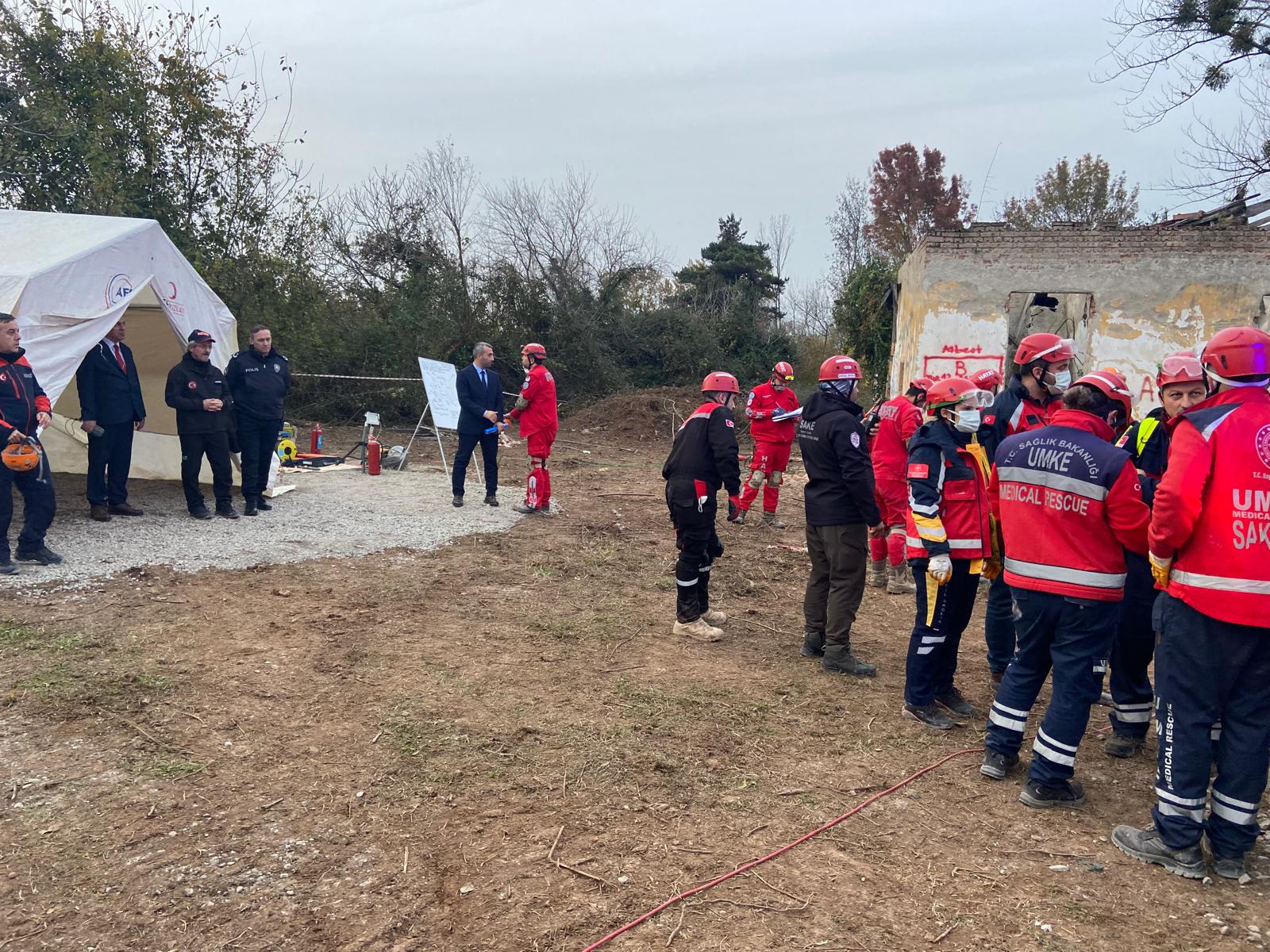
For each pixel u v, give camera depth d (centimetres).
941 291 1332
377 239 2334
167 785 378
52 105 1595
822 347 3198
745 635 629
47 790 368
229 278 1761
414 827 354
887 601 745
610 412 2105
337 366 2038
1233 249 1260
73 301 764
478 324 2275
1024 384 549
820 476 546
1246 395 330
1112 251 1290
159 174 1717
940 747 453
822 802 387
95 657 513
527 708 478
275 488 1058
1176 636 338
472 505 1045
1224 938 296
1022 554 396
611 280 2561
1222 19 1361
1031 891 322
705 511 597
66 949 273
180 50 1728
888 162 3684
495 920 295
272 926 288
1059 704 385
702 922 297
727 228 4309
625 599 705
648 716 475
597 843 346
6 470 650
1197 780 336
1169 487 329
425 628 607
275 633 574
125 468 864
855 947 285
